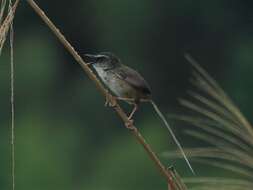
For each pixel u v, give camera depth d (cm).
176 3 3825
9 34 640
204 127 742
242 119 667
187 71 3678
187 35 3819
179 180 634
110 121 3247
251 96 3347
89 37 3931
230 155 662
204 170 2238
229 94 3447
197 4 3819
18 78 3353
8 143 2828
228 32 3772
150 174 2617
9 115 3148
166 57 3816
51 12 3956
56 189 2733
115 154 2838
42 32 3803
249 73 3544
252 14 3791
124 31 3878
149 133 2845
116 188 2697
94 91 3412
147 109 3155
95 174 2886
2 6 605
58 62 3678
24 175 2694
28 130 2939
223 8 3794
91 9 3938
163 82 3644
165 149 2705
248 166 657
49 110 3338
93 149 3066
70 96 3434
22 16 3803
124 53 3859
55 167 2789
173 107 3366
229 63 3644
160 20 3850
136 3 3859
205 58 3750
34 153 2766
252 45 3697
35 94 3359
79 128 3247
